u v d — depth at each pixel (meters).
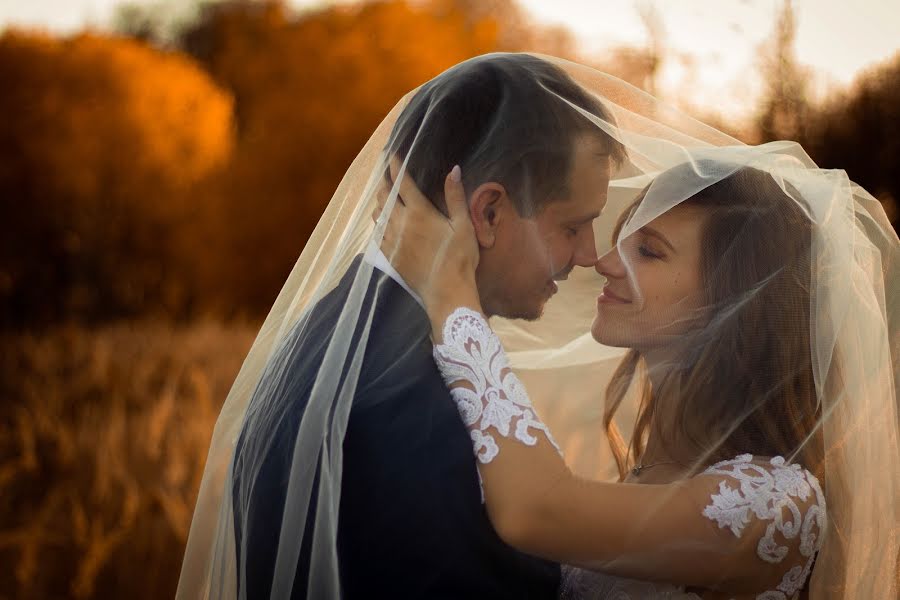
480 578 1.48
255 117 23.44
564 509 1.50
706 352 1.76
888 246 1.93
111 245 20.30
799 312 1.74
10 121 19.89
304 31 23.16
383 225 1.62
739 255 1.75
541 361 2.02
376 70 22.47
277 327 1.87
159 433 5.48
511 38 12.30
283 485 1.56
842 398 1.75
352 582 1.47
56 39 21.22
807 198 1.80
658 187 1.75
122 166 20.52
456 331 1.57
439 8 22.58
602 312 1.84
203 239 21.73
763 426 1.73
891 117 4.73
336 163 22.83
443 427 1.51
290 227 22.84
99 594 4.24
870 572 1.75
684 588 1.65
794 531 1.63
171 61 22.11
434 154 1.62
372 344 1.56
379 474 1.49
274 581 1.51
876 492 1.76
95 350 9.80
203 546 1.85
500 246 1.65
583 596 1.73
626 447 2.08
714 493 1.62
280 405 1.62
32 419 6.66
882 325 1.79
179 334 12.38
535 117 1.62
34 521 4.61
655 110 1.80
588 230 1.71
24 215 19.80
